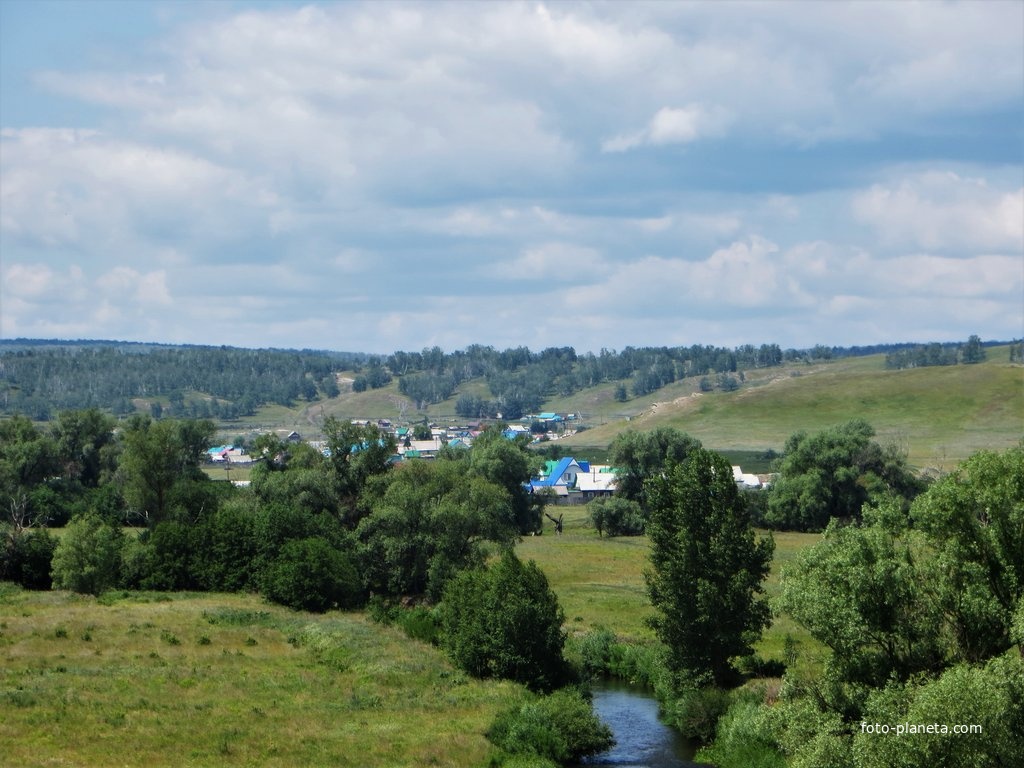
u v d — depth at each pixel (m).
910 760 33.34
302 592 83.62
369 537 92.44
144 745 44.16
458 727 51.47
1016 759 32.94
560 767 47.56
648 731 55.41
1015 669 33.78
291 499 100.44
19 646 62.34
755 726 44.94
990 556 40.16
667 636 59.66
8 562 93.31
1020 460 40.66
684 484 59.62
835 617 39.56
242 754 44.12
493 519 95.19
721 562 58.44
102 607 78.44
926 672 37.97
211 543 94.12
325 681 59.03
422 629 73.12
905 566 39.91
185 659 61.88
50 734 44.62
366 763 44.53
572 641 72.38
